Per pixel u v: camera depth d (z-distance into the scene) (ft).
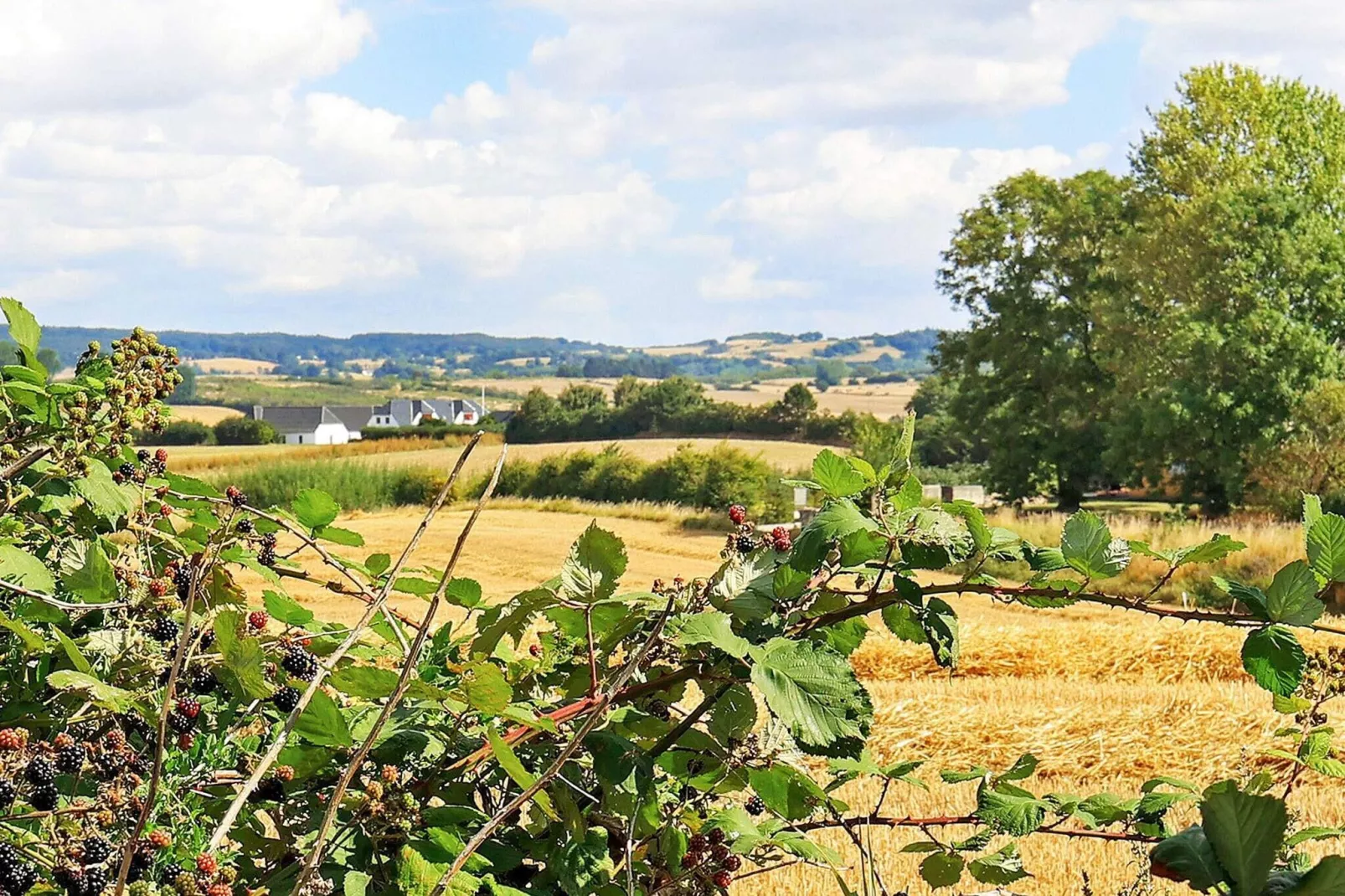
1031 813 7.33
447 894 6.04
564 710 6.75
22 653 7.33
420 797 6.68
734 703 6.88
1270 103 148.46
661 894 6.91
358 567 8.23
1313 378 125.90
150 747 6.95
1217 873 4.90
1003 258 171.12
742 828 7.25
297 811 6.51
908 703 35.50
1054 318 165.68
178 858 6.12
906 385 652.89
